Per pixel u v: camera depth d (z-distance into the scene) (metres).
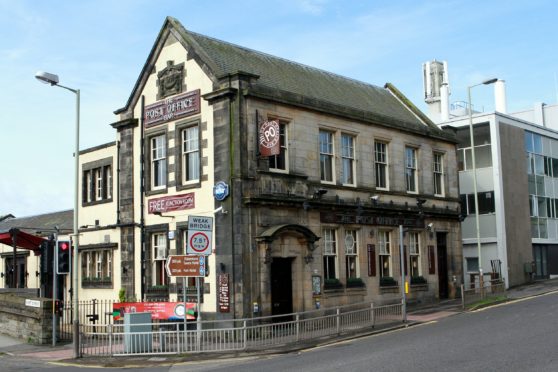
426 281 29.34
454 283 31.30
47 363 17.25
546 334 16.03
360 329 20.84
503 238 36.91
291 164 23.66
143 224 25.16
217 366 15.30
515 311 23.00
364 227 26.61
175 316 20.91
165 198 24.34
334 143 25.88
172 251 23.83
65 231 30.80
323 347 17.81
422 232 29.77
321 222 24.48
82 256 29.16
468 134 39.31
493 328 18.34
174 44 24.67
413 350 15.05
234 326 20.88
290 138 23.80
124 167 26.36
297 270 23.12
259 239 21.64
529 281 38.28
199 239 17.38
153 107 25.20
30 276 34.19
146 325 18.08
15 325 23.06
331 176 25.72
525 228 38.97
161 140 25.19
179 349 17.61
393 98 34.38
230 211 21.55
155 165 25.34
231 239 21.42
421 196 29.94
